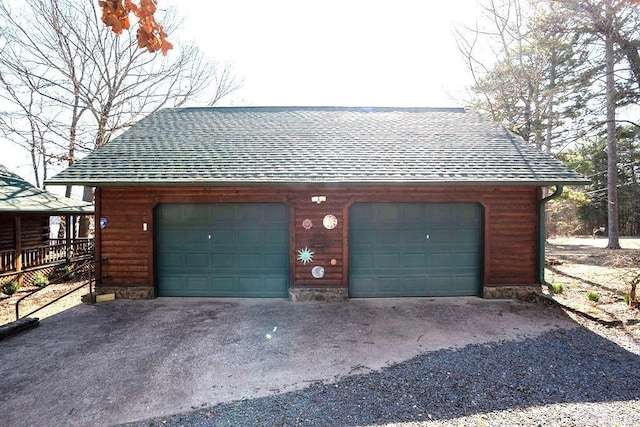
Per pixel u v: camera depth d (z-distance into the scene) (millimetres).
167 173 7781
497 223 8320
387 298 8312
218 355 5316
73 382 4547
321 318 6926
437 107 12062
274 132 9945
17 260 11086
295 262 8211
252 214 8391
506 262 8328
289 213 8234
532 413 3824
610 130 15195
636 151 20953
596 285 9422
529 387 4363
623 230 29266
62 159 18484
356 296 8359
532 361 5070
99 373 4777
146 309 7527
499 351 5410
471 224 8469
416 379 4570
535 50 15250
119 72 19516
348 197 8203
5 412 3912
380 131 10008
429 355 5277
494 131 10148
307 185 7734
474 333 6148
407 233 8398
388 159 8383
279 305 7785
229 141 9367
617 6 8258
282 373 4758
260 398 4164
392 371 4785
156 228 8375
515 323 6652
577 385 4410
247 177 7590
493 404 4000
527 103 16281
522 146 9211
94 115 19266
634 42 10711
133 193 8266
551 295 8188
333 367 4914
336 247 8227
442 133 9922
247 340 5867
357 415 3812
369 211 8367
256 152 8727
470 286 8492
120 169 7930
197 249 8398
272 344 5703
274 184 7496
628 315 6832
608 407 3938
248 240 8398
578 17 10422
